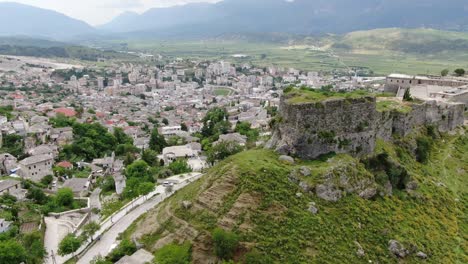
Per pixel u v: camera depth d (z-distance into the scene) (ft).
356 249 265.54
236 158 319.88
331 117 323.57
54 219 457.68
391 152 374.63
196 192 307.58
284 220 268.62
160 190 515.09
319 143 320.09
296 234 262.67
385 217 299.58
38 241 370.53
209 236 268.41
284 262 248.11
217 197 287.07
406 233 290.76
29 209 468.75
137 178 536.83
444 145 457.27
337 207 290.97
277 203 275.80
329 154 322.75
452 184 385.29
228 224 268.62
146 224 320.09
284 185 287.69
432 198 346.33
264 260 247.50
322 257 253.85
